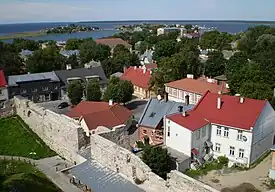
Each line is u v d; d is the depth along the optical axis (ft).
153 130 155.84
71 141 143.74
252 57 351.67
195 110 150.20
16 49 472.03
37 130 176.65
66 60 347.77
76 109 181.98
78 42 531.91
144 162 116.37
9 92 232.73
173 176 95.81
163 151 121.80
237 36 609.01
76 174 118.01
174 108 160.56
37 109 177.27
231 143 138.41
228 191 116.37
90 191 110.01
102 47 428.97
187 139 134.10
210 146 143.54
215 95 154.81
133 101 247.91
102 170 119.14
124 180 110.93
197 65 302.04
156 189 102.78
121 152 114.01
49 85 255.09
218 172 131.34
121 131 143.13
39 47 546.67
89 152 137.39
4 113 200.34
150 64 343.87
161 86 244.22
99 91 230.48
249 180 124.16
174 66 268.21
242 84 208.64
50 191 112.68
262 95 190.60
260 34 515.09
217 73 303.89
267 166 135.95
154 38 618.85
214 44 542.98
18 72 308.19
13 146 165.58
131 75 282.36
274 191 95.55
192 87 222.89
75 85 234.58
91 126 152.46
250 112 139.03
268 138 150.20
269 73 242.78
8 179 119.96
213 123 141.18
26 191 109.29
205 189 86.69
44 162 145.69
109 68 337.72
